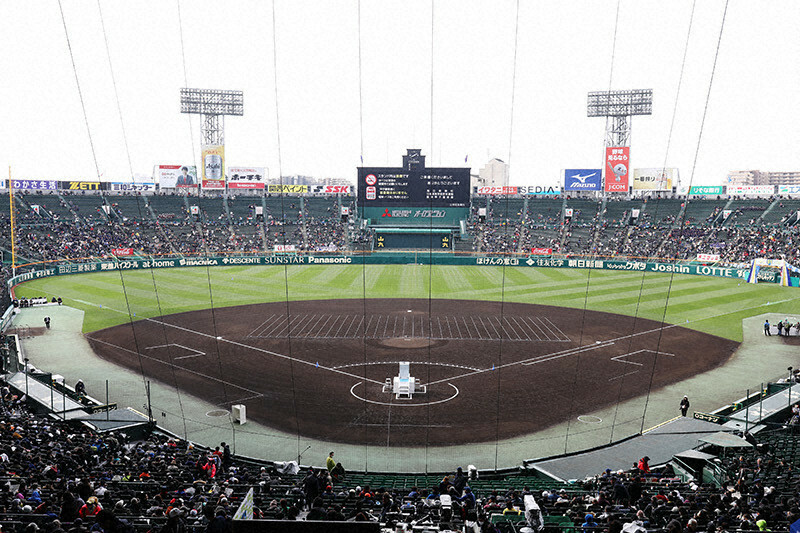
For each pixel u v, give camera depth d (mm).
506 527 13031
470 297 63375
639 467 20516
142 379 33844
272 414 28359
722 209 102000
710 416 27109
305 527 7742
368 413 28500
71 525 10922
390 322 49969
